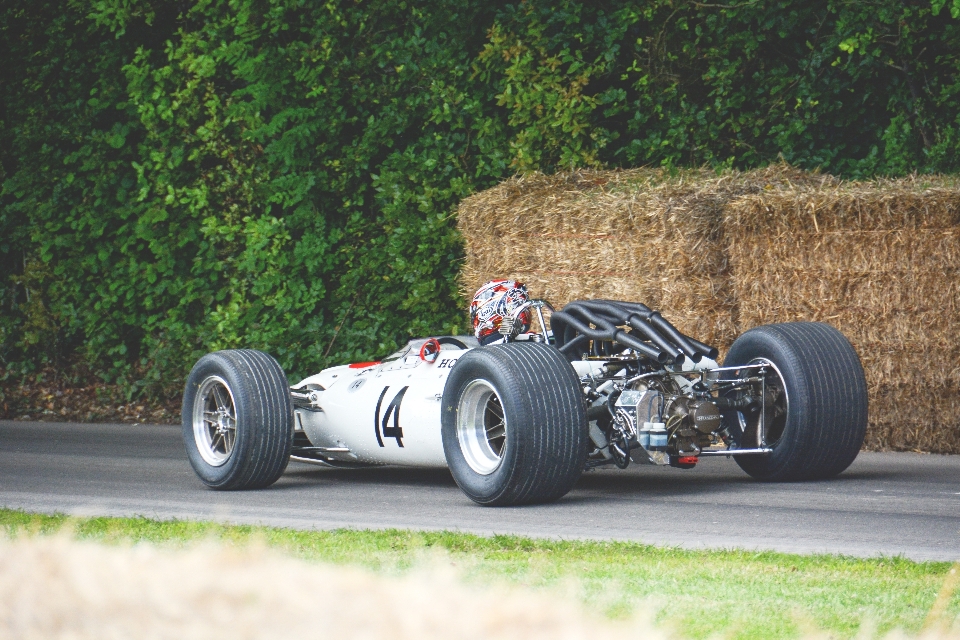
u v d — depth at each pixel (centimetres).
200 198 5025
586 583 1636
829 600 1547
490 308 2903
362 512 2506
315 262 4872
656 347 2730
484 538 2027
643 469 3247
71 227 5259
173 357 5078
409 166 4819
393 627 1122
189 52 5044
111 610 1177
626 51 4866
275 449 2889
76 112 5256
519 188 4162
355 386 3083
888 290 3544
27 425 4828
